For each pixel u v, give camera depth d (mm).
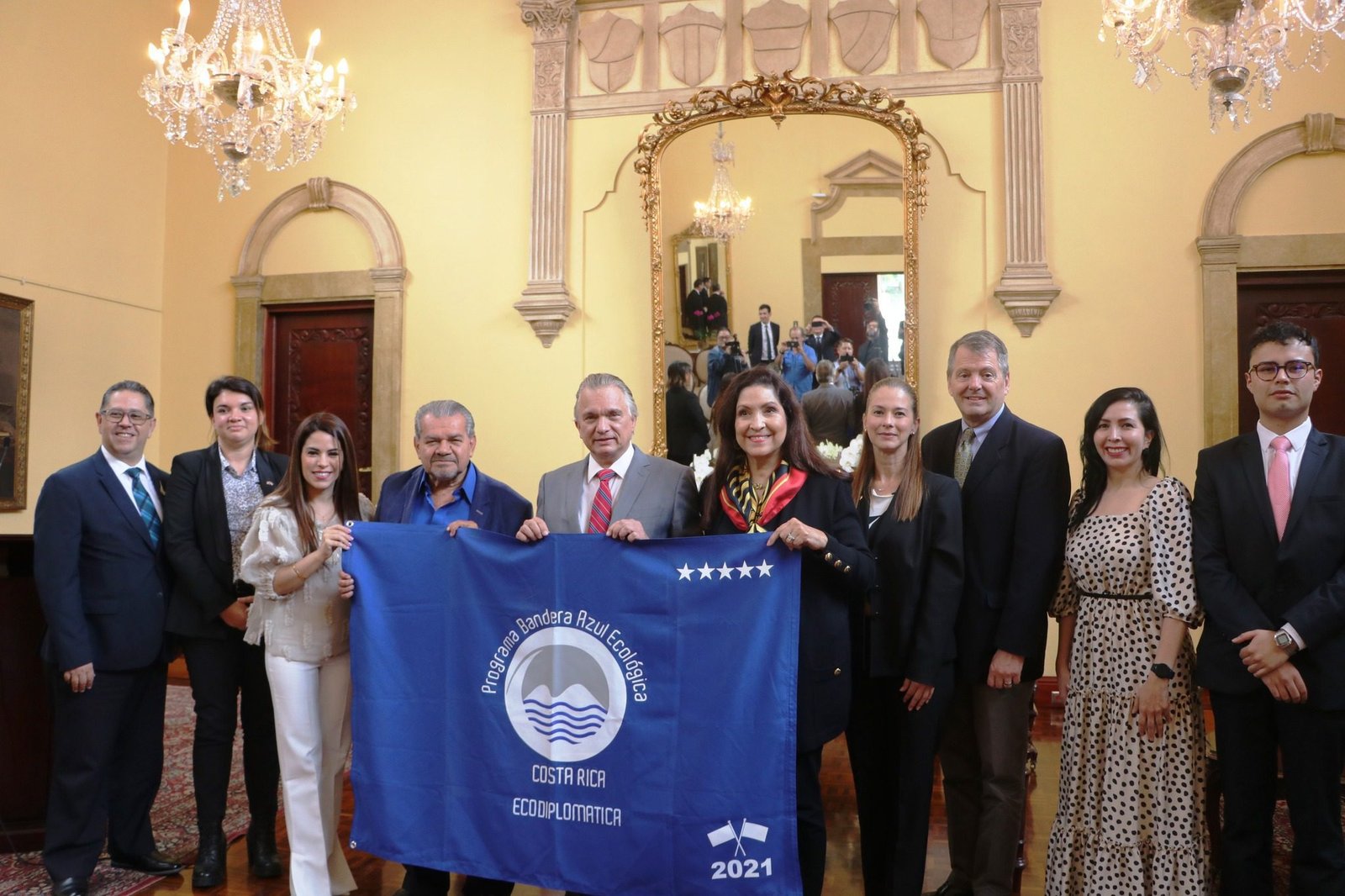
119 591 3264
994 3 6051
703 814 2457
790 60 6207
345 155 6727
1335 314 5719
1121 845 2627
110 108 6566
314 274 6742
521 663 2658
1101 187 5879
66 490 3221
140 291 6789
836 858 3512
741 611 2490
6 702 3621
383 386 6555
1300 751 2525
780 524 2561
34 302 5984
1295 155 5684
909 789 2629
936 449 3188
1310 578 2535
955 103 6043
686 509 2881
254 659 3322
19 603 3658
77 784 3176
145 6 6879
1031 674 2889
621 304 6348
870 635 2707
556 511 2941
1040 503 2840
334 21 6773
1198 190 5781
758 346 6000
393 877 3326
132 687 3324
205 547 3275
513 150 6527
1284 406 2623
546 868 2572
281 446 6828
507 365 6461
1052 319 5887
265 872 3316
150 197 6875
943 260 6016
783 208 5996
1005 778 2871
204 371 6883
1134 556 2682
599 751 2564
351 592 2773
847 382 5906
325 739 3027
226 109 6797
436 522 3021
